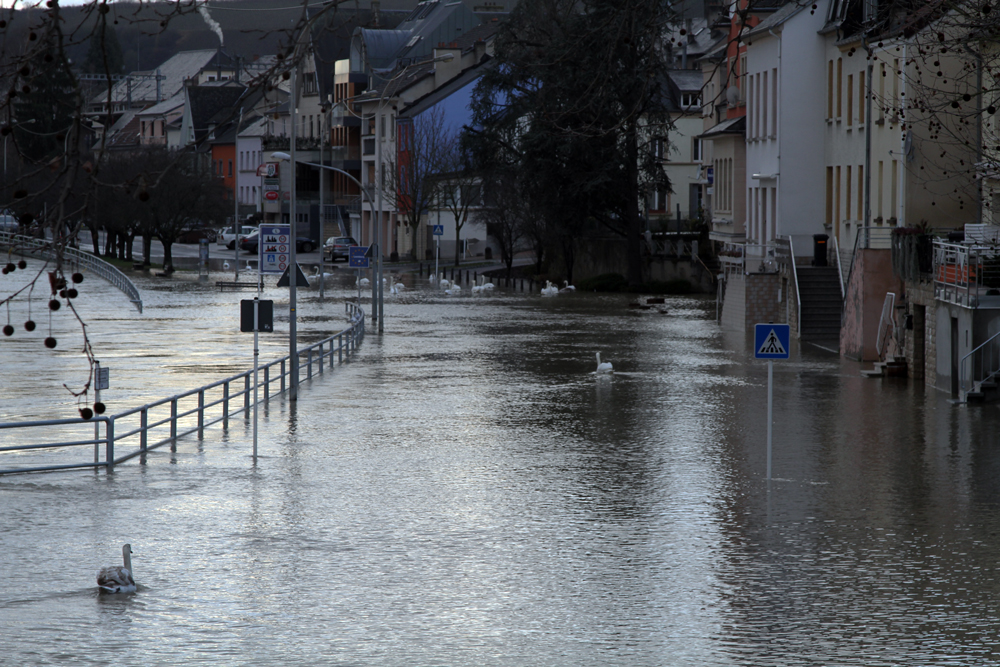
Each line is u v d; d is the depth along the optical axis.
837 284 73.00
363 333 73.81
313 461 33.75
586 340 71.62
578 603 19.70
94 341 69.94
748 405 45.50
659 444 36.72
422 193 154.00
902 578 21.38
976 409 44.19
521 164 114.00
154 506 27.52
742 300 78.25
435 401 46.66
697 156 144.25
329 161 187.25
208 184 140.62
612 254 121.00
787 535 24.77
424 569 21.91
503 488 29.81
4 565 22.17
